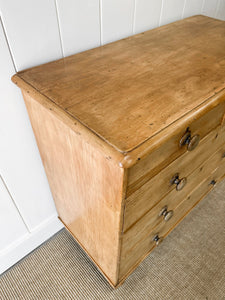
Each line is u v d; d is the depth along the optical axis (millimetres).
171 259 1139
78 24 782
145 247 946
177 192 866
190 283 1063
